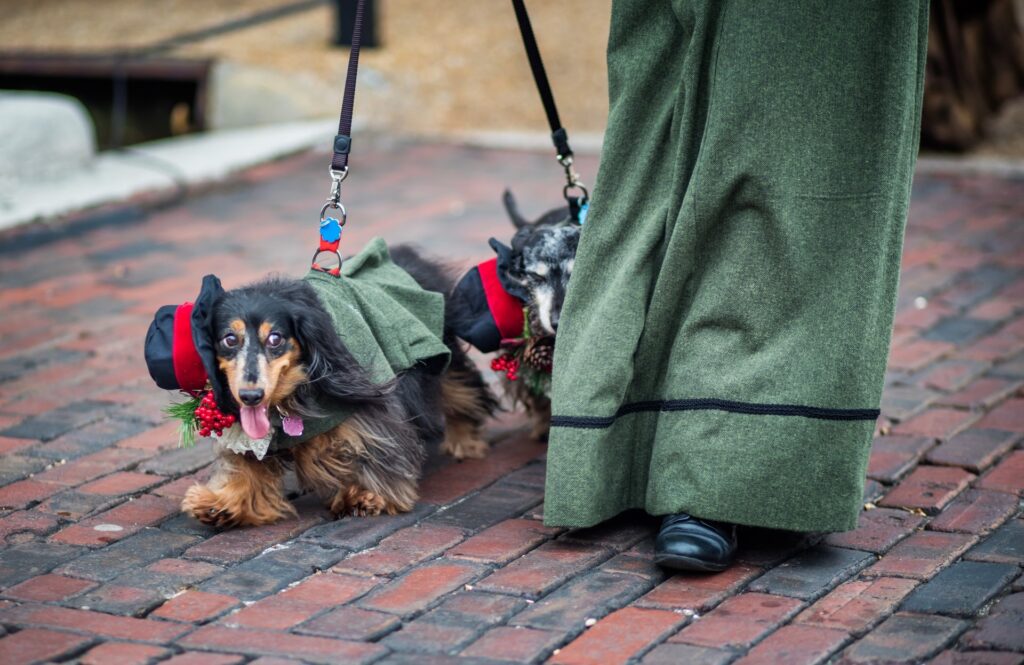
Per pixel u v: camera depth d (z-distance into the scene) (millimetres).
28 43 10438
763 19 3066
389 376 3480
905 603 2982
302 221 7234
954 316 5457
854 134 3080
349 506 3619
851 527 3186
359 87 9508
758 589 3094
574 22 10602
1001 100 8945
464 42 10305
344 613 2988
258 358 3205
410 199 7621
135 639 2859
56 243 6895
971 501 3621
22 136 7484
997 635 2762
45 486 3840
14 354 5164
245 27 10633
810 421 3119
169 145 8852
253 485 3539
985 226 6852
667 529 3223
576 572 3215
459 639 2848
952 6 8383
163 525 3561
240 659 2756
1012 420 4270
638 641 2824
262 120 9453
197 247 6770
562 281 3588
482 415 4188
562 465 3273
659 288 3262
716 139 3117
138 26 10797
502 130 9141
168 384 3318
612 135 3352
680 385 3254
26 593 3105
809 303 3148
